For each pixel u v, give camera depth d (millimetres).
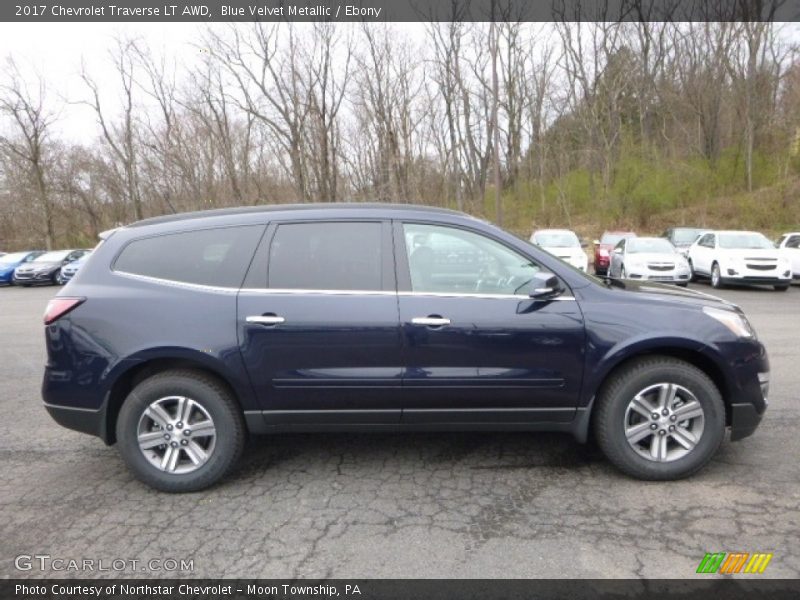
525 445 3570
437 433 3799
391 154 27781
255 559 2383
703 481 2994
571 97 31969
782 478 3006
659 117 30062
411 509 2779
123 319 2936
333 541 2506
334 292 2969
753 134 24641
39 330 8773
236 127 28047
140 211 31969
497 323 2945
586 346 2963
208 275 3018
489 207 34844
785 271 11953
